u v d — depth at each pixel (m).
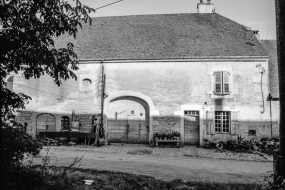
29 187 5.98
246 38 20.69
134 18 23.70
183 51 19.61
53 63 5.51
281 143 6.41
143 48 20.22
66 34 22.23
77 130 19.33
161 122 19.00
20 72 20.17
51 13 5.31
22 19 5.19
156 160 13.92
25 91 20.16
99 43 21.11
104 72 19.70
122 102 19.70
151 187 8.16
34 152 6.27
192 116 19.16
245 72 18.83
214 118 18.81
